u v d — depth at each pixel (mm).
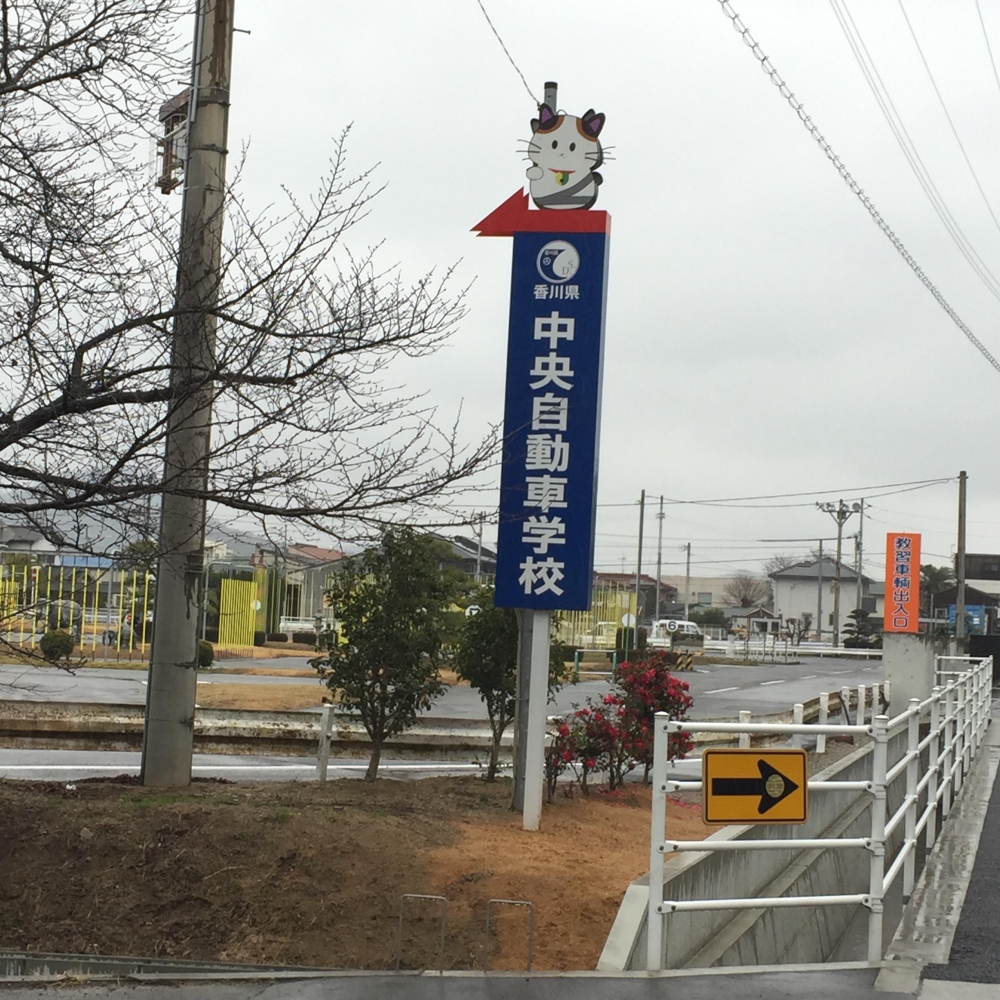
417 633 10672
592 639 44594
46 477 7215
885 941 9117
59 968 6496
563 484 9234
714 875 8250
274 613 40594
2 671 23438
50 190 7312
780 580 113750
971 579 86875
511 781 11703
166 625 9703
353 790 10305
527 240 9383
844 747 17562
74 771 12688
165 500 9555
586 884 7480
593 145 9352
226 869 7461
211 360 7359
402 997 5703
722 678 38688
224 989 5832
